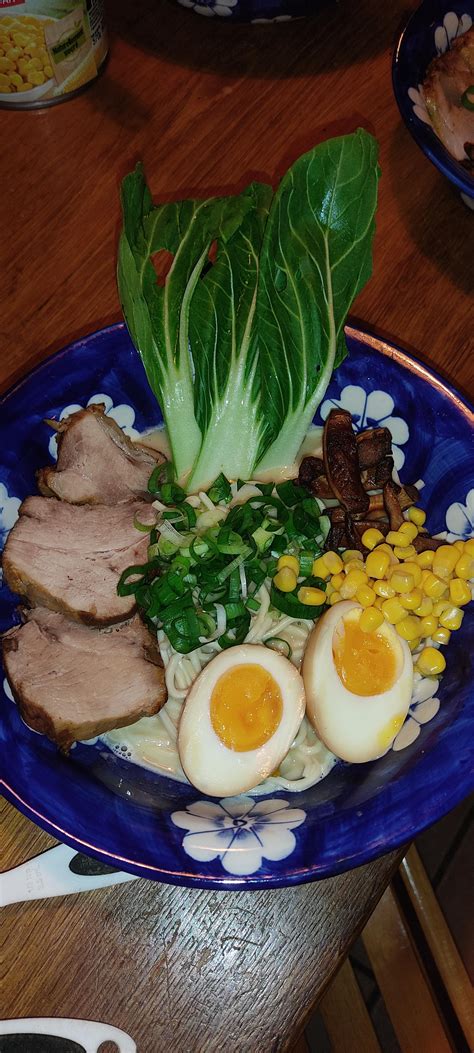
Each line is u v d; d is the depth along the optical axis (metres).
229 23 0.43
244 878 0.26
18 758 0.27
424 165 0.40
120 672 0.31
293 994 0.28
